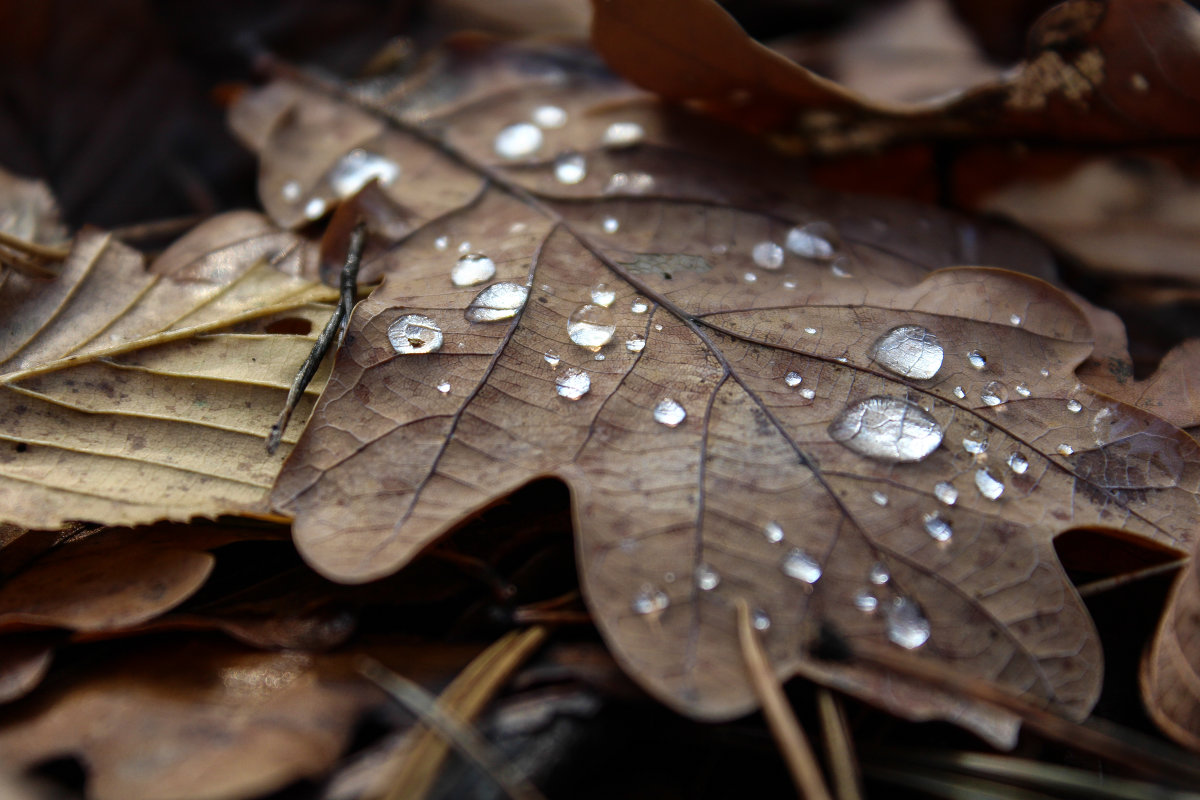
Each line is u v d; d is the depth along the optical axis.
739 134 0.20
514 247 0.19
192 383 0.18
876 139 0.20
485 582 0.17
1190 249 0.20
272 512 0.17
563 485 0.18
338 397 0.17
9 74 0.22
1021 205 0.20
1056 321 0.18
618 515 0.17
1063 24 0.19
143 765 0.16
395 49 0.23
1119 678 0.17
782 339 0.18
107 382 0.18
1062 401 0.18
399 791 0.16
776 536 0.17
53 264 0.19
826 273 0.19
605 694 0.16
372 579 0.17
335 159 0.20
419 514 0.17
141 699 0.16
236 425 0.17
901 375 0.18
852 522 0.17
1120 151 0.20
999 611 0.17
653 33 0.19
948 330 0.18
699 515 0.17
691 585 0.16
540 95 0.21
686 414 0.17
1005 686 0.16
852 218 0.19
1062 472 0.17
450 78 0.21
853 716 0.17
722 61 0.19
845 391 0.17
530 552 0.17
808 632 0.16
